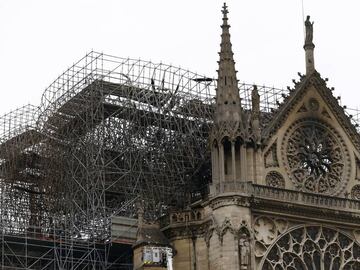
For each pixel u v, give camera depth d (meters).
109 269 76.88
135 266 68.50
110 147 80.06
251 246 67.69
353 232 73.88
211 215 68.75
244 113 72.56
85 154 77.94
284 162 72.94
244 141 70.62
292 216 70.81
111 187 79.94
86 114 78.38
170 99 82.25
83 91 79.94
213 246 68.12
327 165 75.19
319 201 72.31
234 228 67.19
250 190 69.31
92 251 73.25
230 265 66.31
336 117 76.81
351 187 75.56
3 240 72.44
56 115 82.69
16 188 87.38
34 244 73.56
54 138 82.44
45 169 83.88
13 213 86.50
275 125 73.44
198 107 83.19
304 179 73.44
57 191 81.62
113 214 76.69
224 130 70.19
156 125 81.19
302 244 70.75
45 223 83.88
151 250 67.94
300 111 75.25
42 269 72.00
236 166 70.06
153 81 82.12
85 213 76.00
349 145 76.62
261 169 71.44
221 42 73.50
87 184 76.06
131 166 79.06
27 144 86.81
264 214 69.69
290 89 75.38
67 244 73.94
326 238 72.25
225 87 71.81
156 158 80.69
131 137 80.00
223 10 74.88
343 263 72.31
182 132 82.56
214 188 69.31
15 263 74.94
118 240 73.94
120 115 80.62
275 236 69.75
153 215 78.50
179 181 81.19
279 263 69.19
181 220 71.19
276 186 71.69
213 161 70.38
